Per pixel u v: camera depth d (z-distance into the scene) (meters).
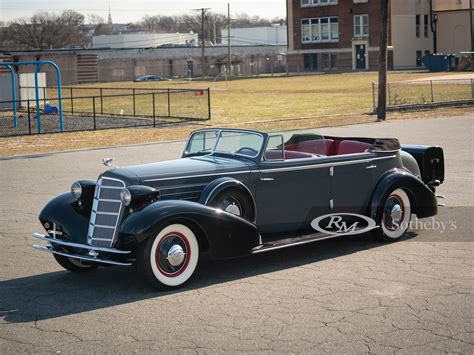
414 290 7.55
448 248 9.39
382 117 30.12
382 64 29.97
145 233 7.51
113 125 31.33
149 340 6.29
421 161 10.68
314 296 7.43
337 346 6.03
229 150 9.09
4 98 43.31
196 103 45.38
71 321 6.86
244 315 6.89
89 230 8.20
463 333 6.28
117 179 7.99
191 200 8.30
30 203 13.74
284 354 5.88
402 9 88.12
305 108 38.38
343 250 9.44
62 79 87.75
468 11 88.88
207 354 5.93
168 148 22.33
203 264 8.89
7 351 6.11
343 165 9.35
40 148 23.34
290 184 8.95
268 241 8.72
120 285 8.12
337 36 89.75
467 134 23.30
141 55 105.75
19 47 110.25
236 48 113.94
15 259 9.50
